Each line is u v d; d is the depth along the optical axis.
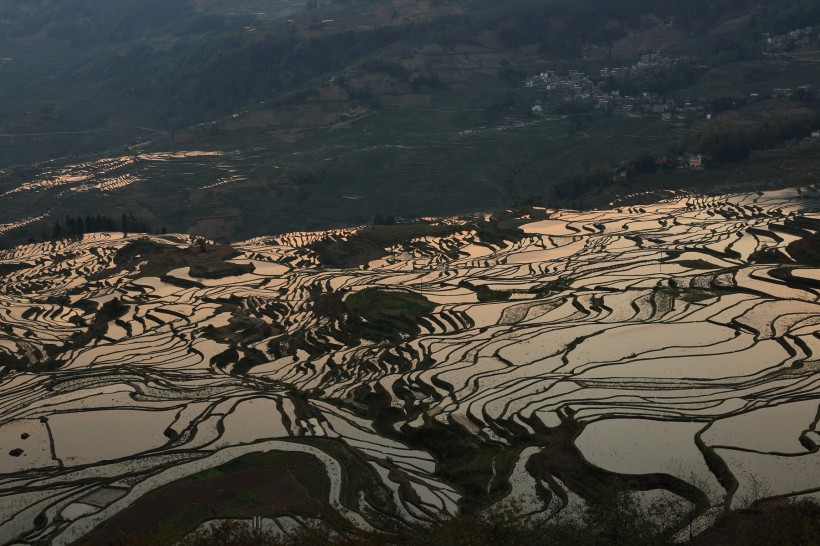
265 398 83.69
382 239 150.50
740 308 95.06
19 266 149.38
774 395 71.88
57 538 59.94
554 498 60.03
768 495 56.16
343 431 75.75
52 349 102.56
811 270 106.69
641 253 127.44
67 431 77.44
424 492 63.94
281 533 57.88
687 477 59.50
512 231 149.88
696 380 76.50
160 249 151.75
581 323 96.00
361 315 107.81
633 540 50.91
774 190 169.88
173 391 86.69
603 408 72.50
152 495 64.50
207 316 111.75
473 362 87.06
